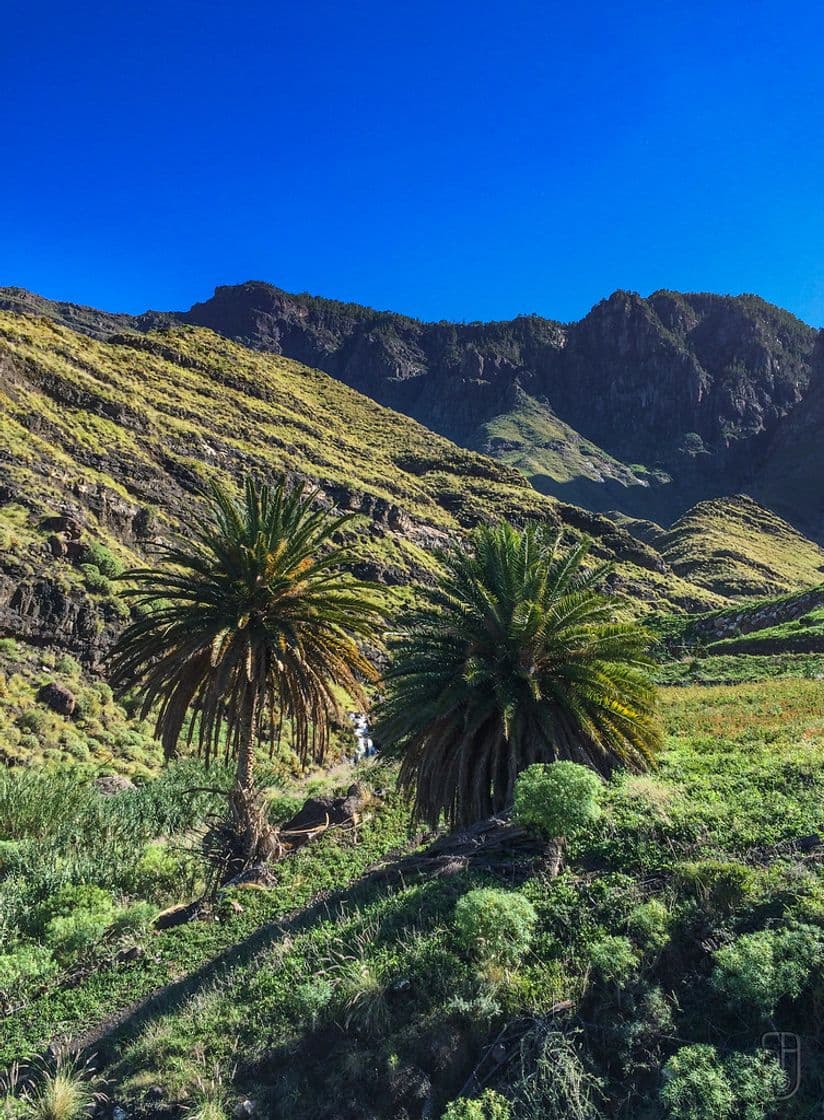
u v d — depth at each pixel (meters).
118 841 26.44
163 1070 9.90
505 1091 8.05
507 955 9.55
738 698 31.28
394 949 10.62
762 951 8.24
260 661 19.97
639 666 19.16
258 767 38.16
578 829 12.03
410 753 19.42
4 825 26.58
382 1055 8.85
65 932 17.44
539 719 17.27
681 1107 7.30
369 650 50.44
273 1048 9.54
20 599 44.66
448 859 13.37
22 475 54.66
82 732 40.19
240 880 20.23
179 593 20.62
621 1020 8.52
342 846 24.22
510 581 18.34
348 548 22.66
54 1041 12.63
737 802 12.75
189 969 14.67
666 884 10.35
